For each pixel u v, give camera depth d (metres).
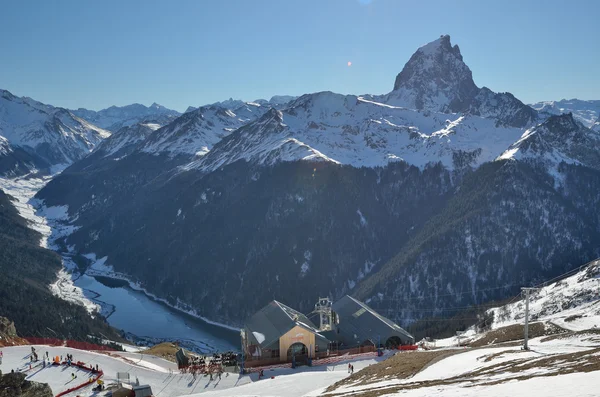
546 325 98.69
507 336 99.38
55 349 86.25
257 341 90.75
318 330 105.88
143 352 101.62
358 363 83.69
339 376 72.25
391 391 43.66
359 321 105.19
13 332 103.44
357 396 44.28
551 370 40.19
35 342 104.75
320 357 89.44
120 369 76.75
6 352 82.88
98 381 64.25
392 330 98.25
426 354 73.38
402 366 64.38
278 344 88.38
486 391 34.19
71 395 61.31
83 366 74.62
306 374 74.50
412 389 42.56
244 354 96.00
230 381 74.44
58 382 67.12
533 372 41.47
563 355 48.88
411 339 98.69
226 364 86.31
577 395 28.64
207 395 63.12
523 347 68.19
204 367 81.44
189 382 73.38
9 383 52.81
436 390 39.34
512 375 42.09
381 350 91.94
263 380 71.62
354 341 100.81
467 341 108.94
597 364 37.94
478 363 57.25
